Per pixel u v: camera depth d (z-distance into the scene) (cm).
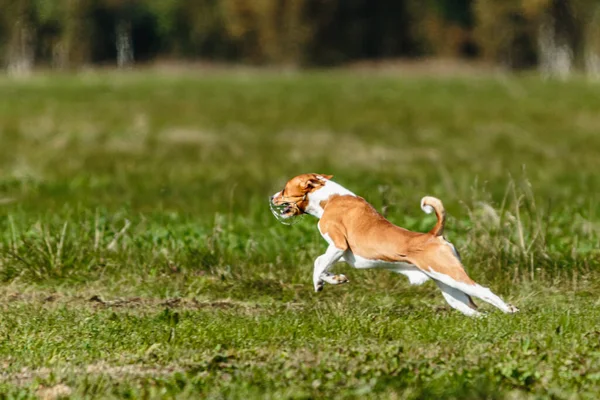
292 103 10200
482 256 3056
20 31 18800
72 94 11056
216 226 3356
